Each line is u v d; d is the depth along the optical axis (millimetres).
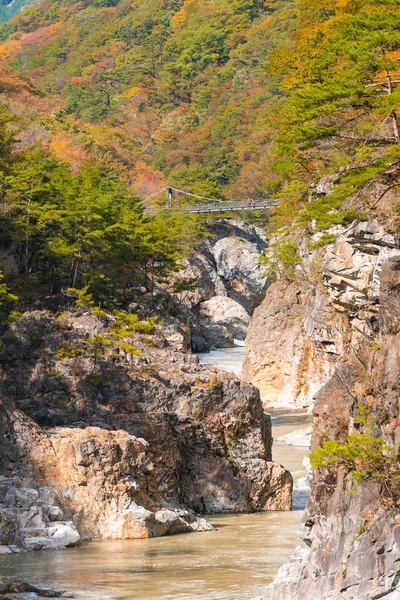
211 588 41656
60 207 106938
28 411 63312
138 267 122062
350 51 43438
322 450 34312
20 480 52312
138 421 61500
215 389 65562
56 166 118312
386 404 35719
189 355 70875
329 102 45219
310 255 104062
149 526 53656
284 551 49562
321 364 104000
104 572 44781
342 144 61750
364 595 31453
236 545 51344
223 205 189375
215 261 181125
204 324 164125
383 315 39062
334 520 33469
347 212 45969
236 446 64875
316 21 117438
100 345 66750
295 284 112500
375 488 33375
